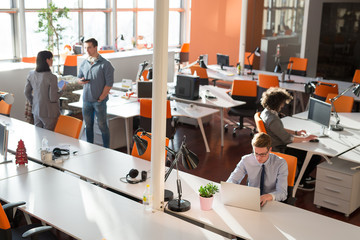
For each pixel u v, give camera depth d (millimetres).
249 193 3248
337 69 11766
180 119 7973
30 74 5535
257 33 11523
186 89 6828
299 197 5156
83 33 11633
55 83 5504
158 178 3227
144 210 3266
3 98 3883
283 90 4742
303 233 2969
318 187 4828
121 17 12781
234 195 3314
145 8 13359
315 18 10969
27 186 3637
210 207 3281
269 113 4758
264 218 3168
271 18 11250
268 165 3531
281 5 11016
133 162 4219
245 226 3049
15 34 10156
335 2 11234
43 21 9977
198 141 7047
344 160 4965
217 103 6727
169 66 10055
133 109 6289
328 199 4770
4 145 4102
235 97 7398
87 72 5809
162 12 3023
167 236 2900
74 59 9336
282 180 3498
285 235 2939
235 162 6168
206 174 5715
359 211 4832
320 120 5227
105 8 12070
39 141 4785
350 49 11414
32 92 5699
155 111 3156
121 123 6566
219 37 11930
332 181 4707
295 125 5637
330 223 3117
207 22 12078
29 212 3195
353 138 5141
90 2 11711
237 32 11555
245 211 3275
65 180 3773
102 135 6062
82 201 3387
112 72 5770
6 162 4141
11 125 5371
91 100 5871
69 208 3270
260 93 8031
